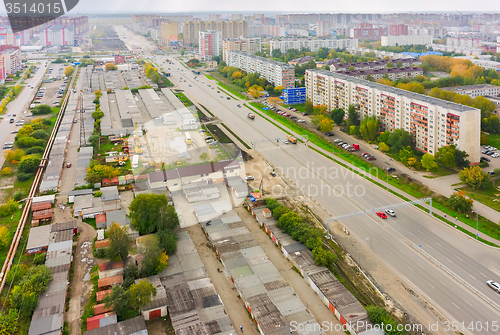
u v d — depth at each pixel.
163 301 116.25
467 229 155.62
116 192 182.75
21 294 117.19
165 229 142.88
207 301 118.00
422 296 122.62
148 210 143.75
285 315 112.31
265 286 123.56
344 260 139.50
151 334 108.56
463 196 169.50
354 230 157.75
